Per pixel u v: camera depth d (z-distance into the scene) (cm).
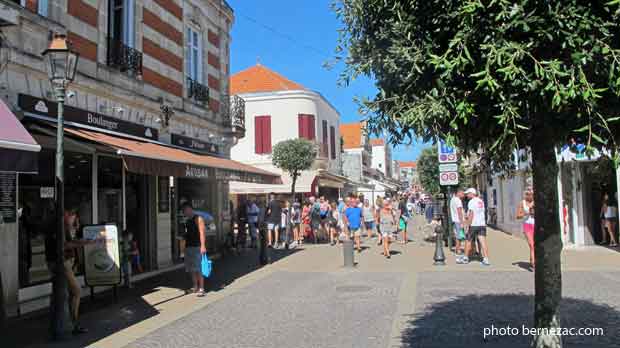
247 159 3058
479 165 495
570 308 717
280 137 3044
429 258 1367
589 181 1543
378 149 7062
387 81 371
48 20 864
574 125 337
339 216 2006
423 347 566
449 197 1684
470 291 878
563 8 294
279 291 952
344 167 4697
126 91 1109
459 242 1311
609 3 290
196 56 1557
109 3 1134
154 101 1236
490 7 307
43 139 762
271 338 630
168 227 1321
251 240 1819
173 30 1370
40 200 888
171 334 665
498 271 1100
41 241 878
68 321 659
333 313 752
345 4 404
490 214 2823
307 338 623
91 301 898
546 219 392
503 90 310
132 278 1142
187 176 1024
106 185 1087
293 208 1956
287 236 1803
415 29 353
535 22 298
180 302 879
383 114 379
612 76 294
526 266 1162
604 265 1138
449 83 336
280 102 3059
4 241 771
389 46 371
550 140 367
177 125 1393
